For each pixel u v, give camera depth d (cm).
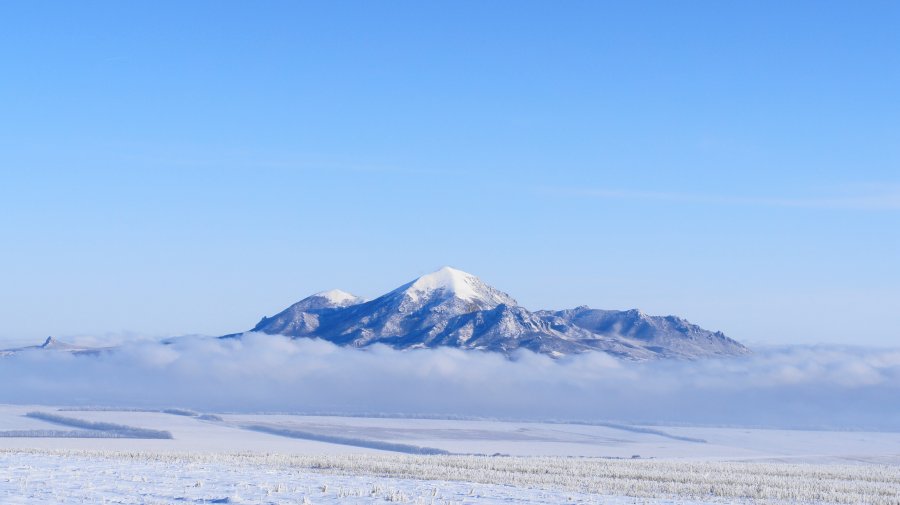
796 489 5581
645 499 4550
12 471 4569
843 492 5691
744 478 6600
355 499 3788
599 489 5091
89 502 3356
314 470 5916
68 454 6750
